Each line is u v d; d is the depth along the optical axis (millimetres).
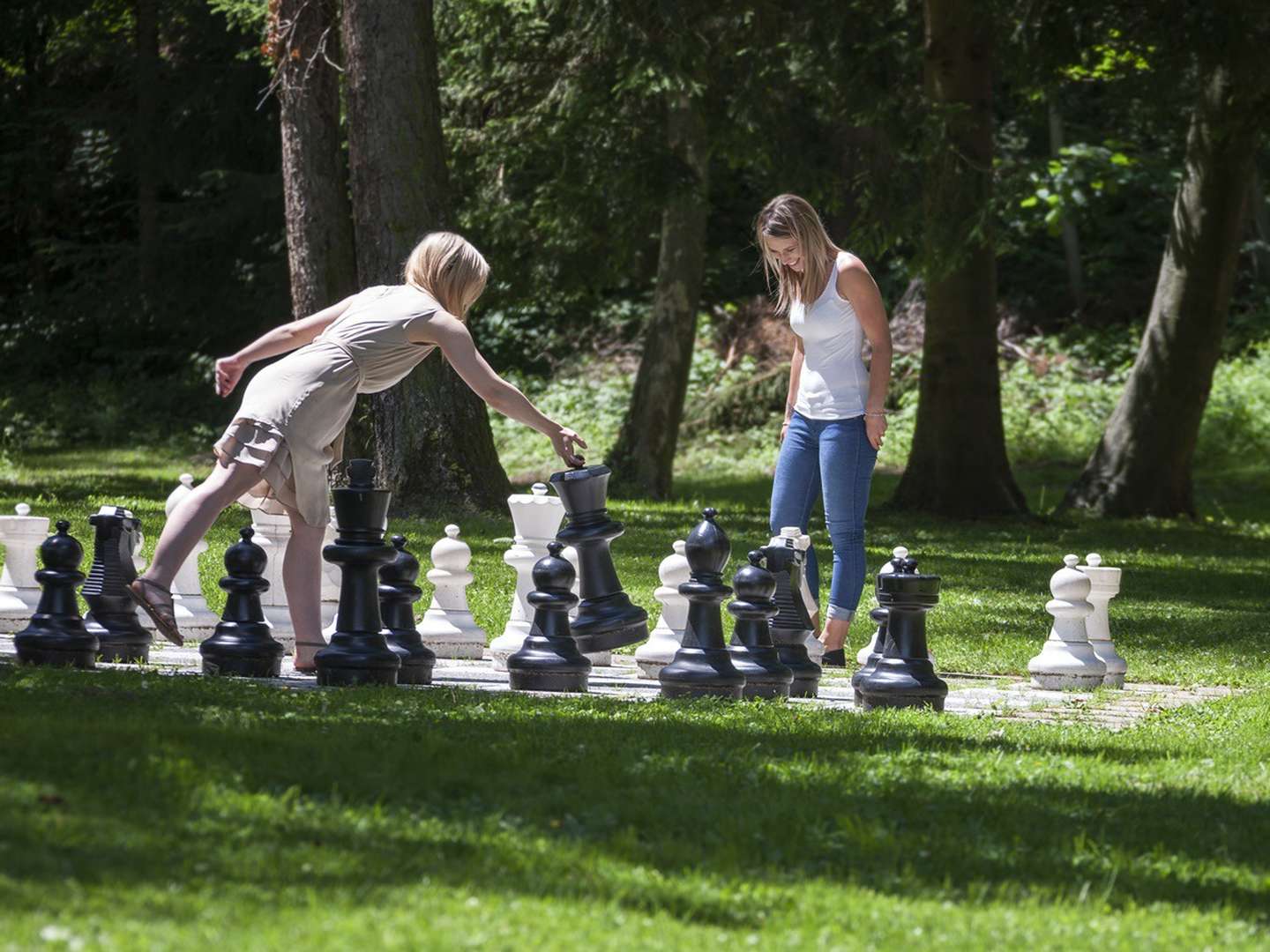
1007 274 43000
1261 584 17766
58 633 7449
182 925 3332
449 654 9531
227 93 40406
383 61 19484
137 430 39375
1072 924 3898
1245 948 3820
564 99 25828
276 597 9320
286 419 7441
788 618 8320
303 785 4641
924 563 17953
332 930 3367
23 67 44000
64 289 44188
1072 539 22594
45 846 3773
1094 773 5895
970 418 25625
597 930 3543
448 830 4293
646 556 15797
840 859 4395
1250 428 35531
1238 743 7113
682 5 22578
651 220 26594
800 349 9352
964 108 22812
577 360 42875
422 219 19547
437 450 19516
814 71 23297
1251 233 41750
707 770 5375
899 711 7434
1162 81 23297
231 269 41781
